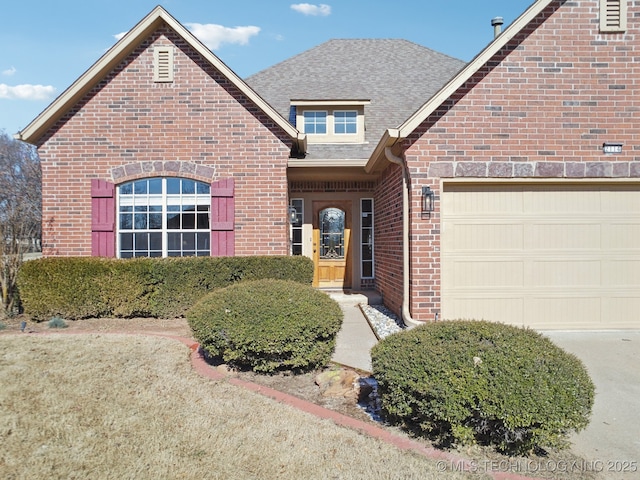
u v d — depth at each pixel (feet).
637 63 24.25
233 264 27.63
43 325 25.44
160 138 30.50
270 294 17.21
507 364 11.00
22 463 10.34
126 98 30.48
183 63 30.60
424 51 50.80
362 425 12.52
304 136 30.50
